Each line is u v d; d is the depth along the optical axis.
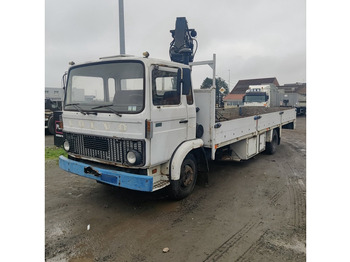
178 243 3.32
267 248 3.20
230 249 3.19
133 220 3.93
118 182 3.78
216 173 6.42
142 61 3.71
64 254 3.09
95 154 4.20
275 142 8.82
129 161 3.75
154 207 4.39
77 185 5.48
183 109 4.47
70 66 4.54
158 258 3.02
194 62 5.62
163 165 4.27
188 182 4.73
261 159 7.96
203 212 4.21
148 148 3.74
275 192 5.11
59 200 4.68
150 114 3.72
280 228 3.69
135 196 4.86
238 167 6.99
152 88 3.77
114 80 3.96
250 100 19.62
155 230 3.64
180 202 4.59
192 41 6.14
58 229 3.67
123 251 3.15
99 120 4.05
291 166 7.11
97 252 3.13
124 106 3.83
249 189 5.28
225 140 5.48
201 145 4.88
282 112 9.21
